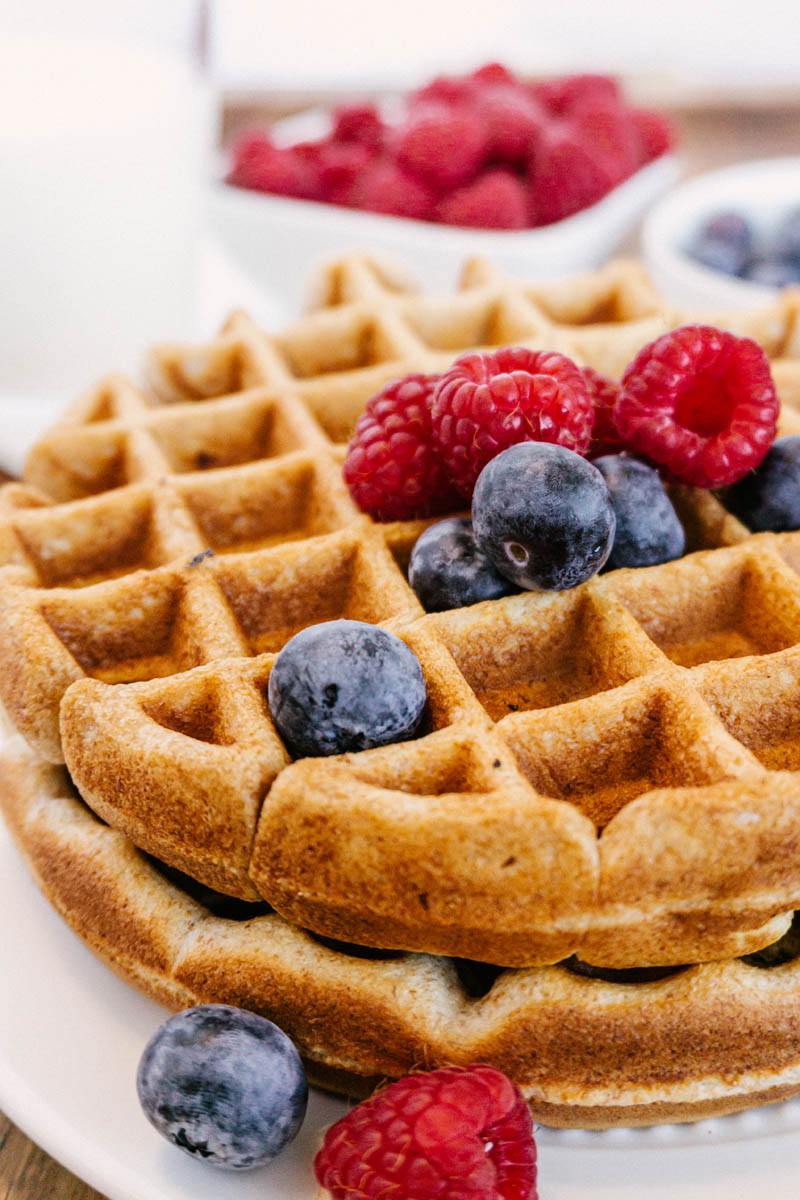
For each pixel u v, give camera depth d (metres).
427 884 0.30
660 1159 0.31
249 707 0.32
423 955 0.32
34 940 0.33
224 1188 0.31
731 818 0.30
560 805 0.30
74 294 0.44
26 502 0.36
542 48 0.80
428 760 0.31
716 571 0.33
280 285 0.53
